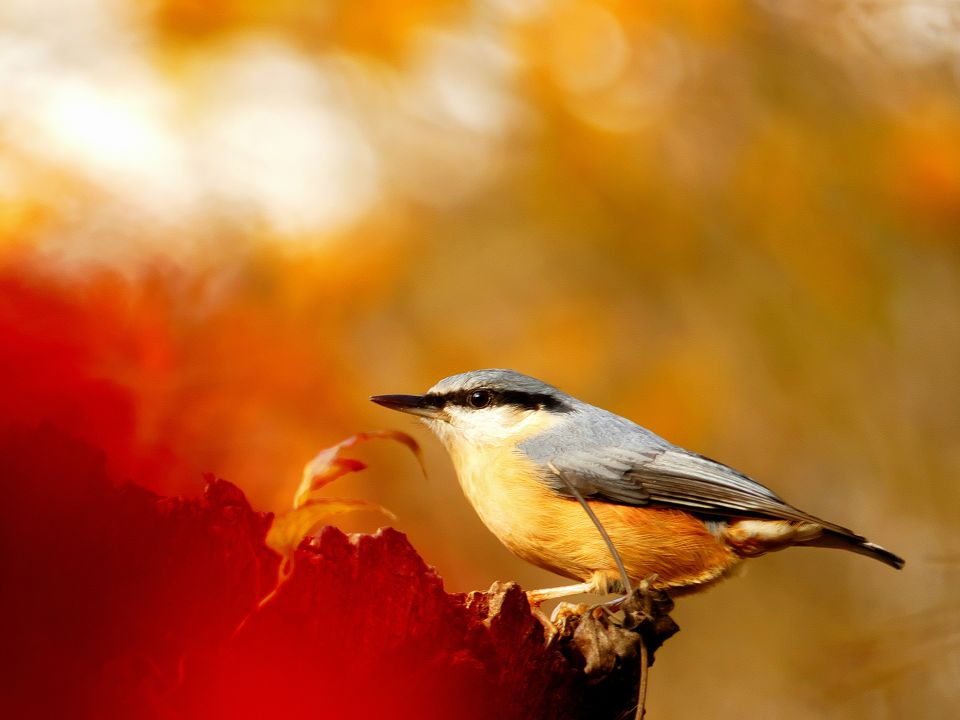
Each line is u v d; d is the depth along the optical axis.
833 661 8.72
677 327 10.46
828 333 10.37
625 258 10.30
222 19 9.61
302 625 4.18
